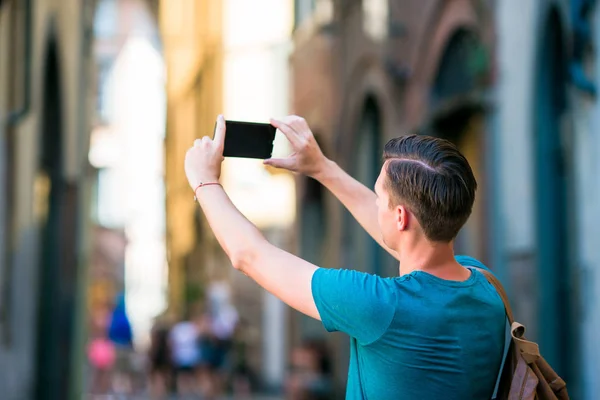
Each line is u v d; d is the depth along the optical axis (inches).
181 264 2207.2
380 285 147.4
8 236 500.1
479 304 151.5
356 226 898.1
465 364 147.3
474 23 575.5
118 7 3083.2
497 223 533.3
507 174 519.8
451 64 633.0
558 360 465.7
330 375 829.2
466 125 622.5
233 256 155.6
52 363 631.2
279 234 1228.5
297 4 1141.1
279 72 1402.6
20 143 523.8
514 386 150.8
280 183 1240.2
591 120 398.3
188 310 1675.7
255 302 1264.8
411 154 151.9
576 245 442.0
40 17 570.6
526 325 487.2
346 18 917.8
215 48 1669.5
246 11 1471.5
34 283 575.8
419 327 145.3
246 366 1197.7
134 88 3147.1
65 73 656.4
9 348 503.8
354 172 898.7
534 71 478.3
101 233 2859.3
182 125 2240.4
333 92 970.1
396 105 753.6
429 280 149.3
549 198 475.5
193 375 1042.1
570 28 410.9
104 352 981.8
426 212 148.4
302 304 149.5
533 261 479.8
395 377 145.3
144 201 2987.2
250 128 173.8
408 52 724.7
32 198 563.2
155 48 3112.7
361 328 145.8
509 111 516.7
